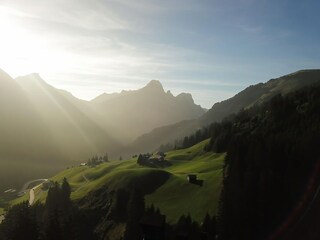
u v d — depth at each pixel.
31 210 137.50
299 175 95.12
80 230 120.81
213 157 195.75
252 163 102.38
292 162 96.94
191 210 115.31
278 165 98.75
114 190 151.38
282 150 102.00
